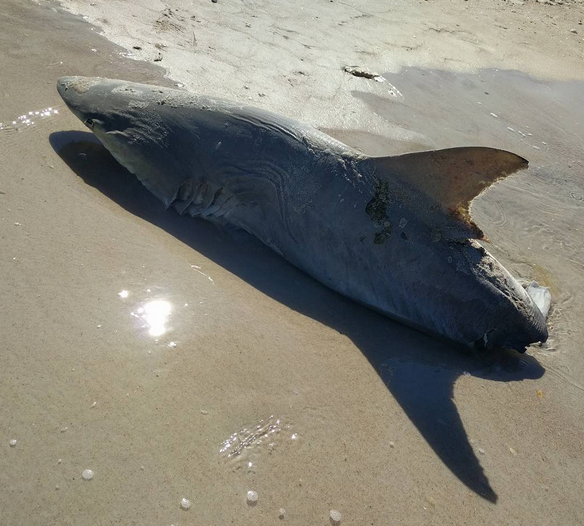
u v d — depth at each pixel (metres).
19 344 2.89
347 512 2.60
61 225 3.68
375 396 3.23
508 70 8.26
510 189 5.71
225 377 3.05
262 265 3.99
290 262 4.04
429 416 3.21
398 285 3.75
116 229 3.81
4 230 3.50
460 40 8.74
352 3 8.98
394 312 3.80
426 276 3.70
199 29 6.91
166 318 3.27
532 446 3.19
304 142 3.96
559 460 3.15
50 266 3.36
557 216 5.47
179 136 4.15
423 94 7.00
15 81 5.00
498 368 3.72
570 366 3.85
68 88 4.55
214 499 2.51
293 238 3.93
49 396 2.71
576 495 2.97
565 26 10.59
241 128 4.09
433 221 3.66
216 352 3.17
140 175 4.23
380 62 7.40
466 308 3.70
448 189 3.49
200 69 6.10
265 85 6.16
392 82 7.04
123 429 2.67
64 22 6.18
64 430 2.61
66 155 4.36
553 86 8.15
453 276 3.67
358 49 7.57
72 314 3.12
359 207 3.76
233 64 6.39
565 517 2.85
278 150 3.97
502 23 9.95
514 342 3.81
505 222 5.23
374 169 3.73
